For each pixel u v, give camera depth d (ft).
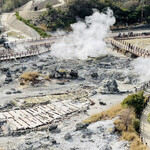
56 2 482.69
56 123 170.50
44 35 379.35
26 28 391.86
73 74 248.52
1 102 200.64
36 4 480.64
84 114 182.39
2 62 287.28
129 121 161.79
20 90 222.89
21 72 258.98
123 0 501.56
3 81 240.12
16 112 183.93
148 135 153.17
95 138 152.25
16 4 516.73
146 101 188.65
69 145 146.00
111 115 175.22
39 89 225.56
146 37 379.14
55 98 207.51
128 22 452.35
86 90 223.92
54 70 255.09
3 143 149.18
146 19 456.45
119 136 153.89
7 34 383.24
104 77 248.11
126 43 345.92
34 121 171.94
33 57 304.91
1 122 169.58
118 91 217.56
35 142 147.74
